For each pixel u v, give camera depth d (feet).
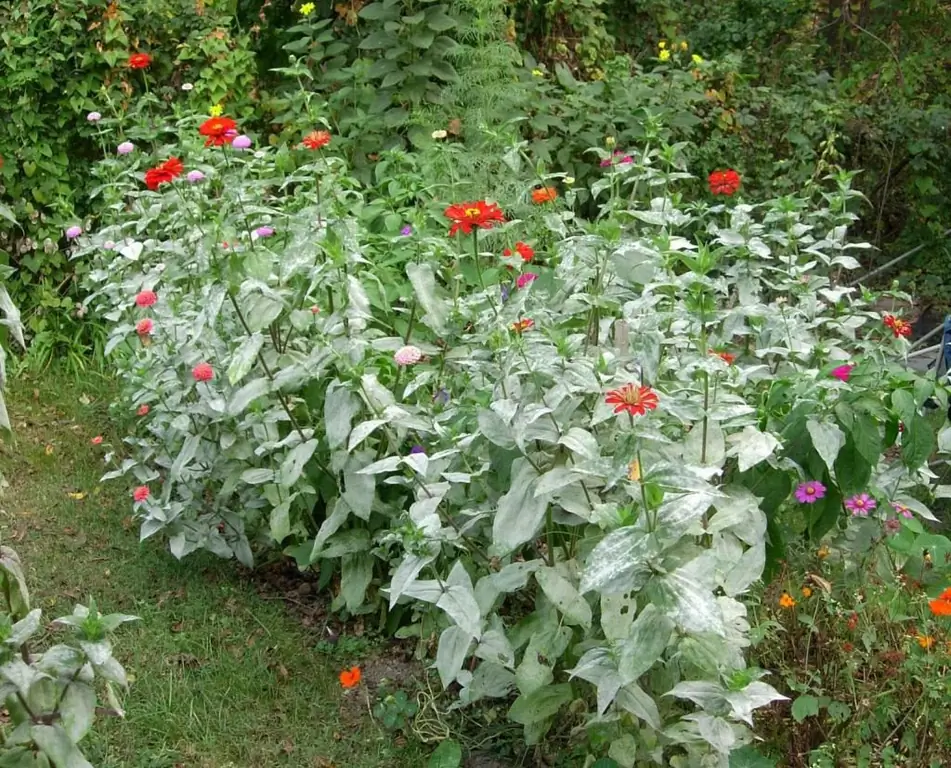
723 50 29.45
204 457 12.02
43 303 18.11
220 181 13.30
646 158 13.23
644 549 6.84
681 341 9.36
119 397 15.39
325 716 10.25
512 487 8.45
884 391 10.09
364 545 10.51
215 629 11.43
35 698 6.80
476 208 10.03
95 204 18.60
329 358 9.77
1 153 17.95
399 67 19.89
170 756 9.62
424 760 9.63
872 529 10.58
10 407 16.72
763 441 8.68
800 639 9.91
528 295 10.11
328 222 10.51
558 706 8.80
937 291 23.77
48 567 12.62
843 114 24.27
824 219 17.69
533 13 23.27
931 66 27.02
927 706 9.30
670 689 8.09
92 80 18.20
